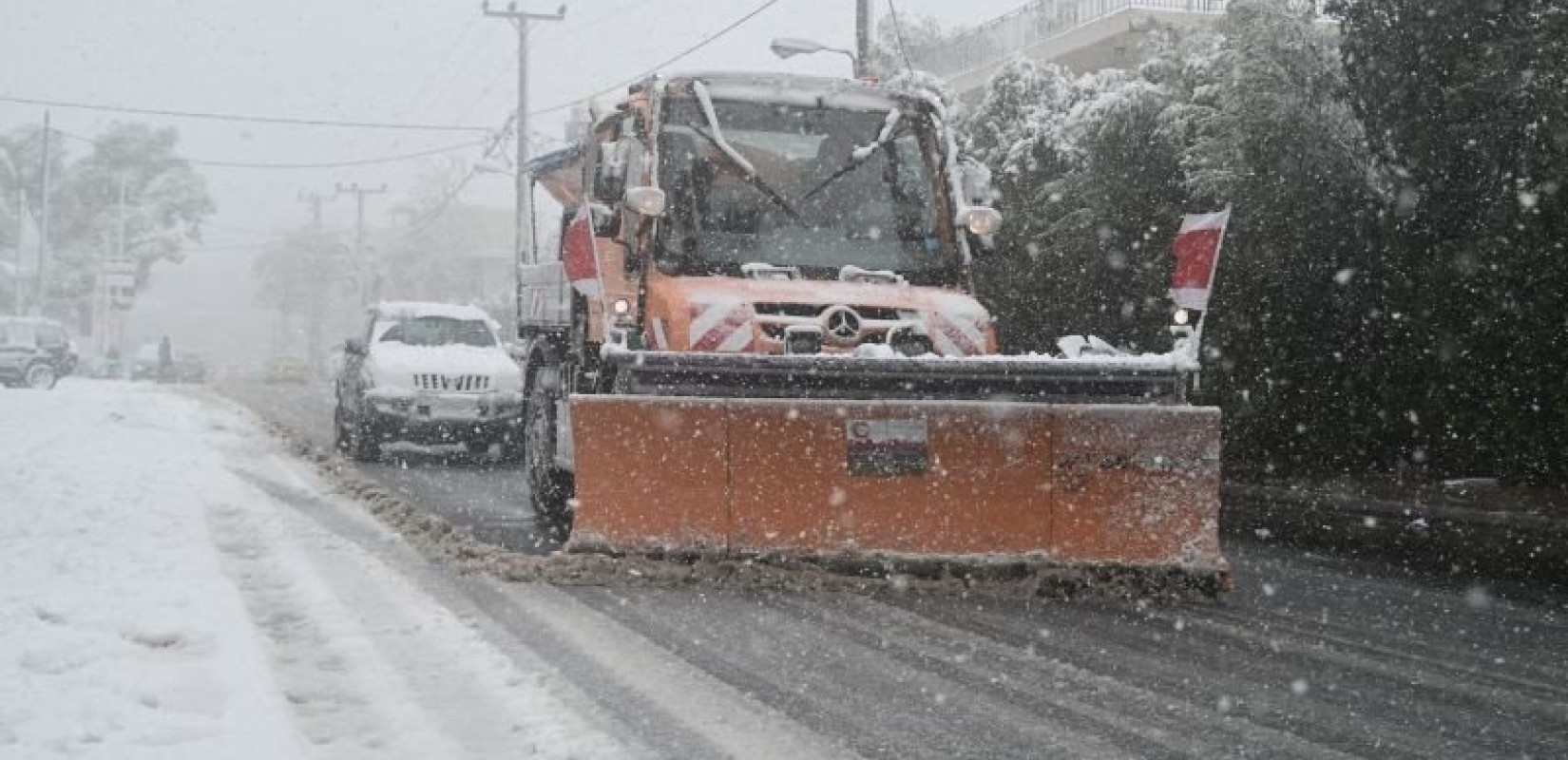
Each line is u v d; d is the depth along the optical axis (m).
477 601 9.55
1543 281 13.99
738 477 10.25
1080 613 9.78
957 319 11.66
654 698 7.24
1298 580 12.18
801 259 12.30
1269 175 16.75
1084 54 34.38
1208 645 8.89
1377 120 16.20
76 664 7.22
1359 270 17.03
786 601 9.79
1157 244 19.25
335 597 9.63
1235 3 17.09
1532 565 12.47
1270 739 6.73
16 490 14.13
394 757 6.14
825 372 10.36
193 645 7.79
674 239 12.12
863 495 10.30
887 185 12.72
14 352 45.00
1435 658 8.76
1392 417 17.02
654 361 10.27
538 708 6.98
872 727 6.81
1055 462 10.36
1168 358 10.71
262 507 14.24
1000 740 6.63
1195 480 10.45
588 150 13.91
